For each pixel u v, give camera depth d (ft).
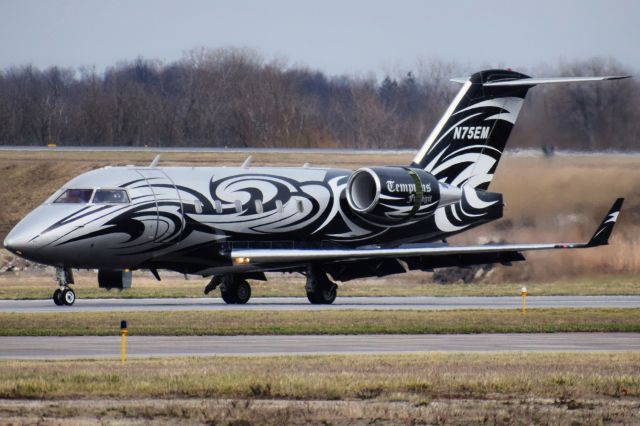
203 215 338.54
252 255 341.62
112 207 323.57
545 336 258.98
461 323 279.28
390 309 318.45
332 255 344.49
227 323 271.49
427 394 163.12
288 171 367.45
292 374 176.24
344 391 162.71
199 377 171.73
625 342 246.68
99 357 206.80
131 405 152.15
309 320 280.10
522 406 155.53
